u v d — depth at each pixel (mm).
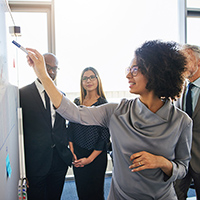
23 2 2744
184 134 852
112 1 2957
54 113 1738
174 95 811
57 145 1707
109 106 943
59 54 2885
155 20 3092
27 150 1646
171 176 802
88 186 1822
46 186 1816
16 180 1296
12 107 1172
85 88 1943
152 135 812
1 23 895
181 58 785
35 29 2836
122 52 3004
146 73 781
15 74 1377
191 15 3178
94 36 2939
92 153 1775
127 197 855
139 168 759
